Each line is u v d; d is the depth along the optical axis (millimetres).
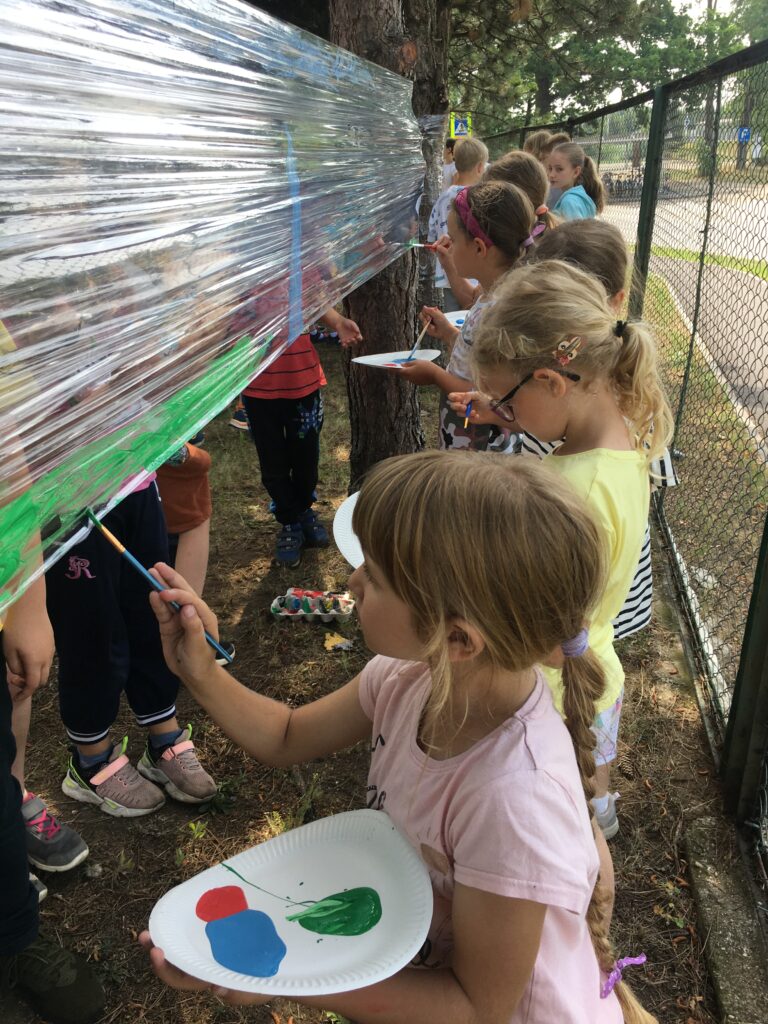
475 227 2471
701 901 1983
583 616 923
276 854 1037
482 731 956
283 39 1499
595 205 5016
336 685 2818
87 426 826
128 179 875
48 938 1899
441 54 4332
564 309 1483
